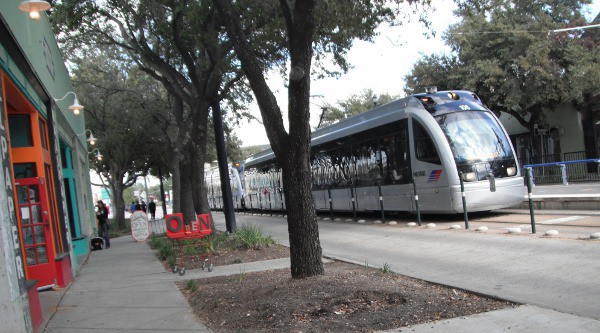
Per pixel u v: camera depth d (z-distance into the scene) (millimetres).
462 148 14211
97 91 27438
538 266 7574
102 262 13297
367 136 17875
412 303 5855
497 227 12336
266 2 13273
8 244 5211
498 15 24734
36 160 9141
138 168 39219
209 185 46781
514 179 14305
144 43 16578
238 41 7383
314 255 7328
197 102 15898
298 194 7293
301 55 7094
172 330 5930
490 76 27266
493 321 5219
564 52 26031
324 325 5305
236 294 7242
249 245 12617
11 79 7289
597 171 26781
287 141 7281
